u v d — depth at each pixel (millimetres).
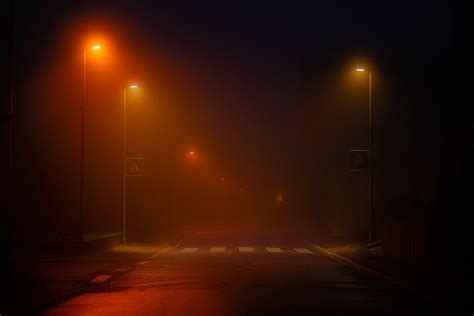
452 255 19562
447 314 12969
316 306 13945
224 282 18922
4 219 16891
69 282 18609
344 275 21078
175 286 17953
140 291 16906
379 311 13289
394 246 26078
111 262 25531
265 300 14930
